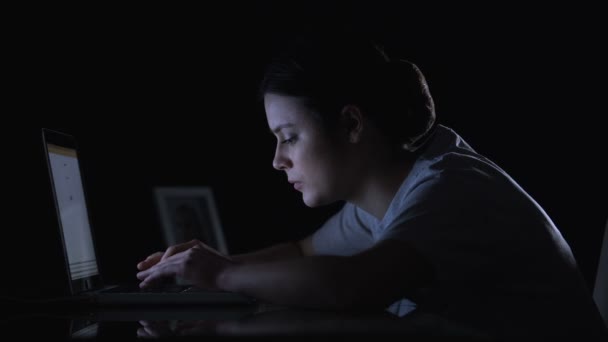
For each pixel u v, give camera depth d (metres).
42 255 1.68
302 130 1.07
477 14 2.31
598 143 2.20
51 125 1.91
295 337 0.55
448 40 2.32
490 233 0.91
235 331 0.59
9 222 1.67
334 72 1.04
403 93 1.08
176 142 2.30
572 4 2.23
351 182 1.09
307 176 1.08
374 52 1.10
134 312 0.94
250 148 2.44
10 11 1.83
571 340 0.95
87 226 1.41
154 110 2.26
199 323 0.74
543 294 0.95
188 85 2.32
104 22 2.12
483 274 0.91
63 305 1.00
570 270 1.00
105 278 2.11
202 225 2.31
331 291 0.81
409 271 0.83
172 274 0.97
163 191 2.23
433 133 1.16
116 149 2.17
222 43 2.35
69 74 2.01
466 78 2.31
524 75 2.27
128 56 2.20
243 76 2.39
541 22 2.26
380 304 0.81
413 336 0.55
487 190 0.96
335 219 1.56
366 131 1.07
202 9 2.32
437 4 2.32
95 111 2.11
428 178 0.99
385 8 2.33
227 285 0.90
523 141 2.27
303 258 0.86
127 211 2.18
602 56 2.21
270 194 2.47
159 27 2.26
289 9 2.36
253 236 2.45
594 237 2.15
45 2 1.93
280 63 1.06
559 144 2.24
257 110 2.42
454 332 0.60
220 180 2.41
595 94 2.21
